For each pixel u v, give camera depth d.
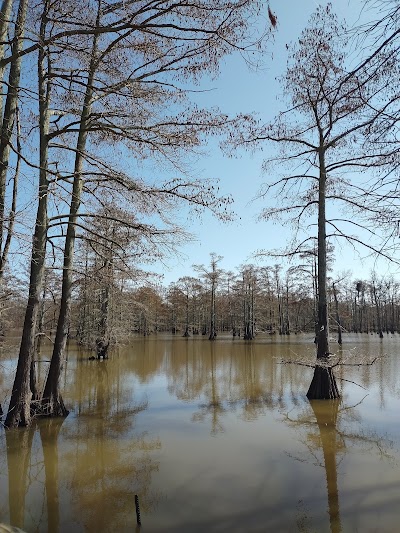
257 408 10.46
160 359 23.11
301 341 36.62
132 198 9.65
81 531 4.56
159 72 8.50
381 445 7.32
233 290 48.94
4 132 8.16
